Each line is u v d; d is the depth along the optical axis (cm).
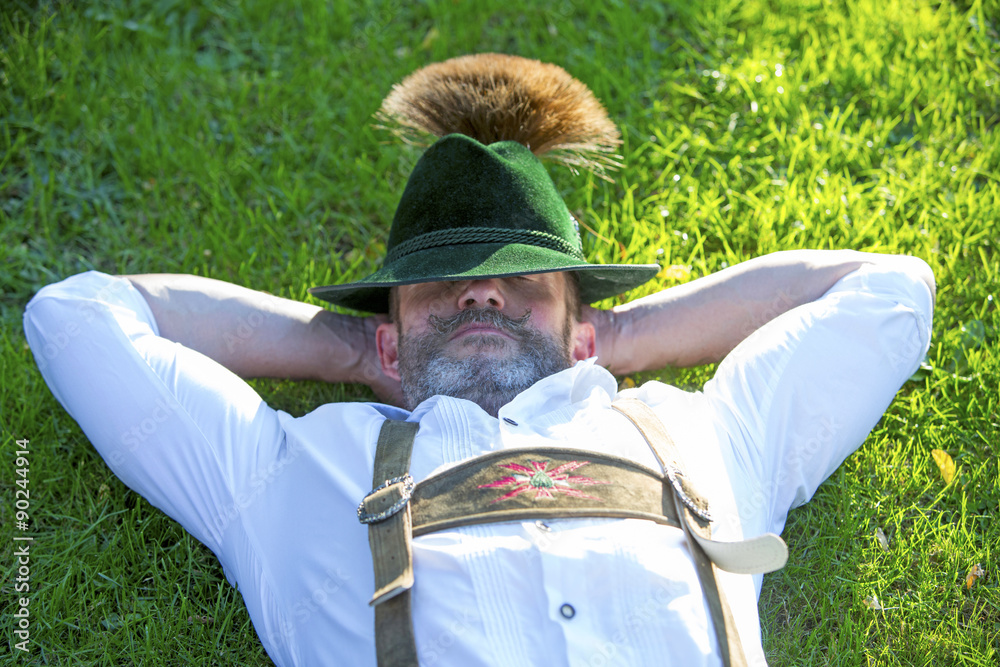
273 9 325
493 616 149
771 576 210
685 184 283
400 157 288
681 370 245
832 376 191
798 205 272
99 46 308
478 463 163
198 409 189
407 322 202
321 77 305
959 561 209
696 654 148
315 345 224
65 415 234
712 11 322
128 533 211
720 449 181
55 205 277
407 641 148
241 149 291
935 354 246
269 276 262
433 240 194
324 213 283
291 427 187
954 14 316
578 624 147
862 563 210
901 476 225
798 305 215
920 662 196
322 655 161
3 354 242
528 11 322
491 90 223
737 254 268
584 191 278
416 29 325
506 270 184
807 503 221
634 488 162
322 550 167
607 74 305
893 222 271
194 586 209
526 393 182
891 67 306
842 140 290
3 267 263
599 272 211
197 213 279
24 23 311
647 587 151
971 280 260
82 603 203
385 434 176
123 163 283
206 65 310
